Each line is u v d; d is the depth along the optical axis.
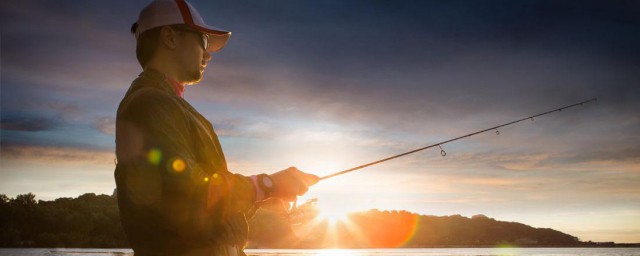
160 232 1.91
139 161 1.93
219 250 1.94
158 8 2.29
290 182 2.21
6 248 149.62
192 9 2.38
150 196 1.89
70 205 171.00
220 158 2.20
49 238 156.62
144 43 2.29
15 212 160.12
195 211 1.88
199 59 2.36
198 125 2.13
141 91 2.06
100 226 163.75
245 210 2.03
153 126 1.95
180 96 2.29
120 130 2.02
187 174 1.88
